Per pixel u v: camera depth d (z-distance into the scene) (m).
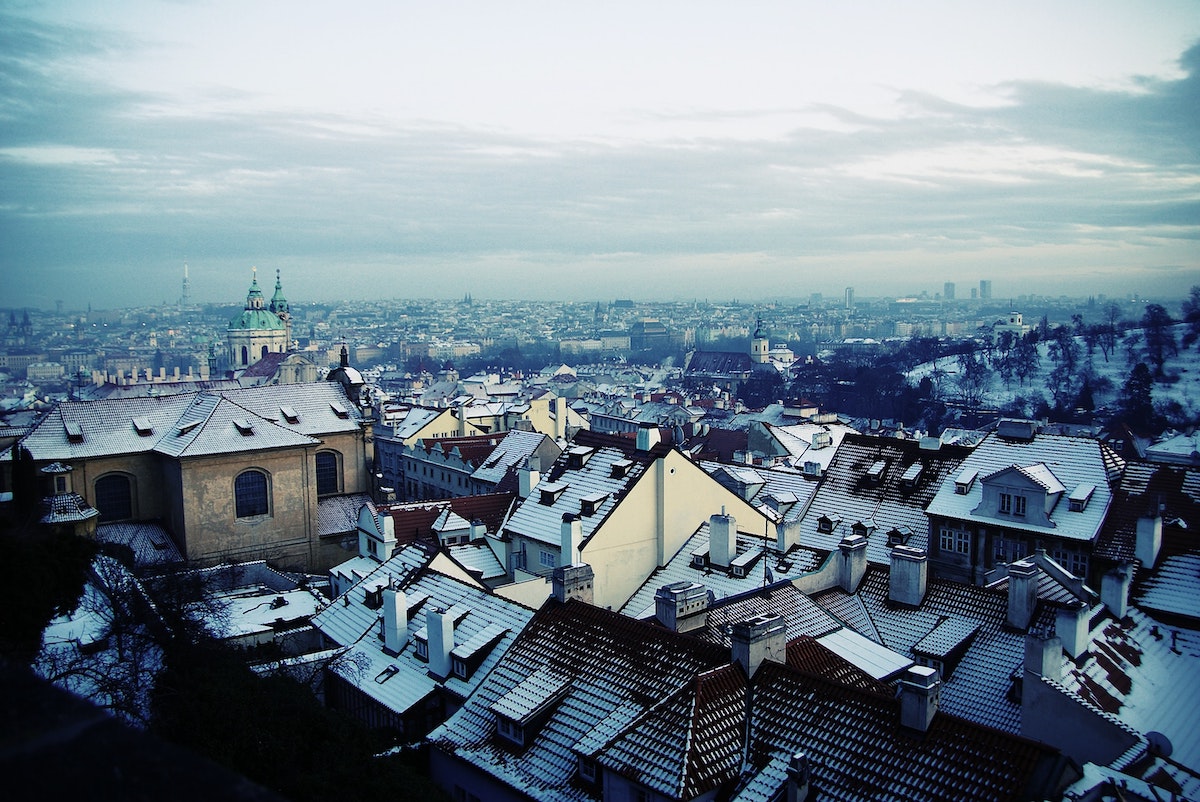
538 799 43.44
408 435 173.25
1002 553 78.00
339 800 38.50
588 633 52.47
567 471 88.19
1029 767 35.81
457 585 65.06
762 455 153.75
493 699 51.91
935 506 82.31
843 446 97.75
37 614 52.44
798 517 92.44
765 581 67.81
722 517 72.69
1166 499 73.75
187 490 105.94
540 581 70.56
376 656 63.19
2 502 100.81
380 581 73.50
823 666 49.00
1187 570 66.19
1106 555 71.19
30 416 176.38
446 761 49.91
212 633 67.69
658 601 55.22
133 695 52.62
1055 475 79.25
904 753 38.06
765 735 41.28
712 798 38.88
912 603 62.03
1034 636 46.06
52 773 5.85
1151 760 41.16
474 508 96.12
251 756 42.78
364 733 46.28
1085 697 46.44
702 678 42.94
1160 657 56.22
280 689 48.12
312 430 125.44
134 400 117.31
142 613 62.72
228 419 111.69
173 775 5.99
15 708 6.64
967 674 54.59
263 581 102.38
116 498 111.25
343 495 128.88
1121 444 169.88
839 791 37.75
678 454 79.06
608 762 41.09
